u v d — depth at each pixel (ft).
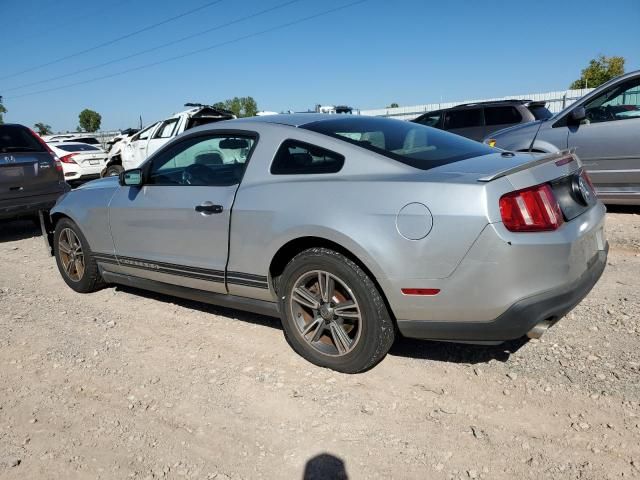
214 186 12.34
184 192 12.85
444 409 9.41
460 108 38.52
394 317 10.12
